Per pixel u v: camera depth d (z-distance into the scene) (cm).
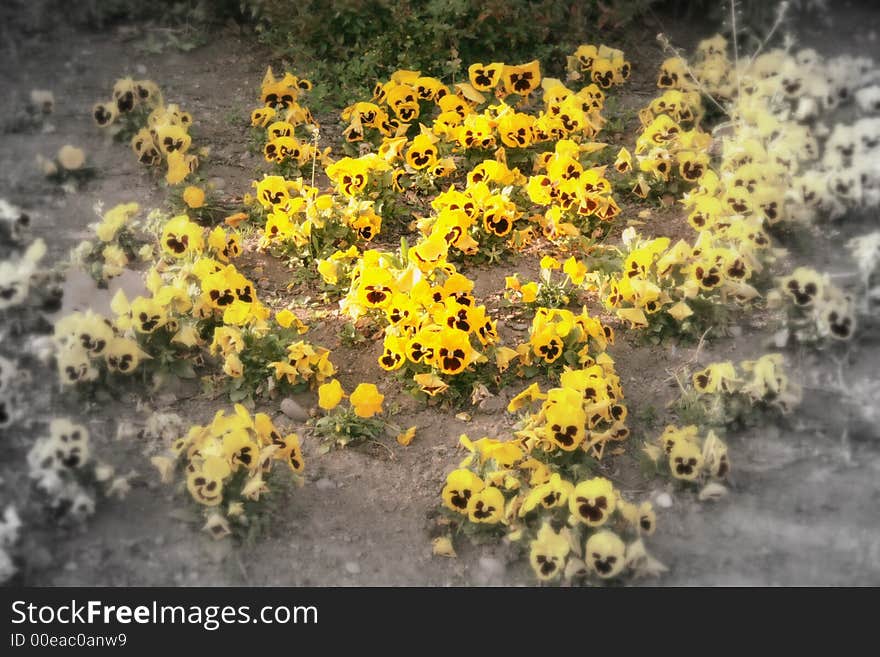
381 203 208
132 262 193
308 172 226
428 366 169
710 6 314
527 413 160
